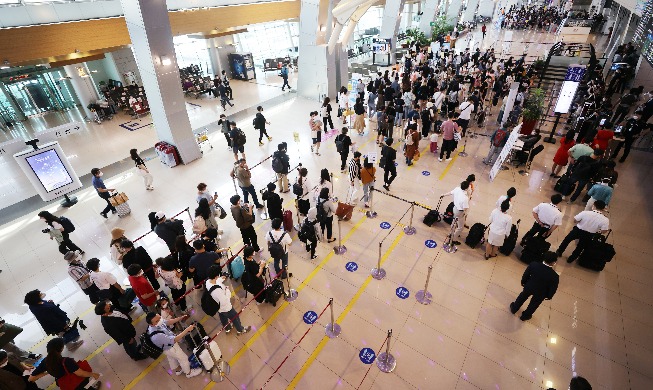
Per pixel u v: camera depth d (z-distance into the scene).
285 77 17.78
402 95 13.26
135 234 7.84
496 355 4.89
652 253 6.44
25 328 5.85
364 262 6.63
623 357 4.78
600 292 5.73
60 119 16.33
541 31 30.00
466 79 14.54
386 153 8.13
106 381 4.89
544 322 5.31
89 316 5.94
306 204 7.38
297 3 19.27
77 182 9.29
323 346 5.13
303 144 11.65
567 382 4.52
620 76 12.91
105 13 12.41
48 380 5.04
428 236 7.21
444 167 9.78
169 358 4.70
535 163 9.70
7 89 15.72
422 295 5.84
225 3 15.98
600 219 5.72
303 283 6.23
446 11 31.78
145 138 13.33
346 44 15.66
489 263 6.46
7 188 9.69
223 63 21.08
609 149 9.18
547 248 6.16
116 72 17.56
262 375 4.80
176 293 5.69
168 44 9.47
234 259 6.03
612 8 22.59
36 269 7.10
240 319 5.64
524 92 12.20
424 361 4.86
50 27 11.05
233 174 7.93
